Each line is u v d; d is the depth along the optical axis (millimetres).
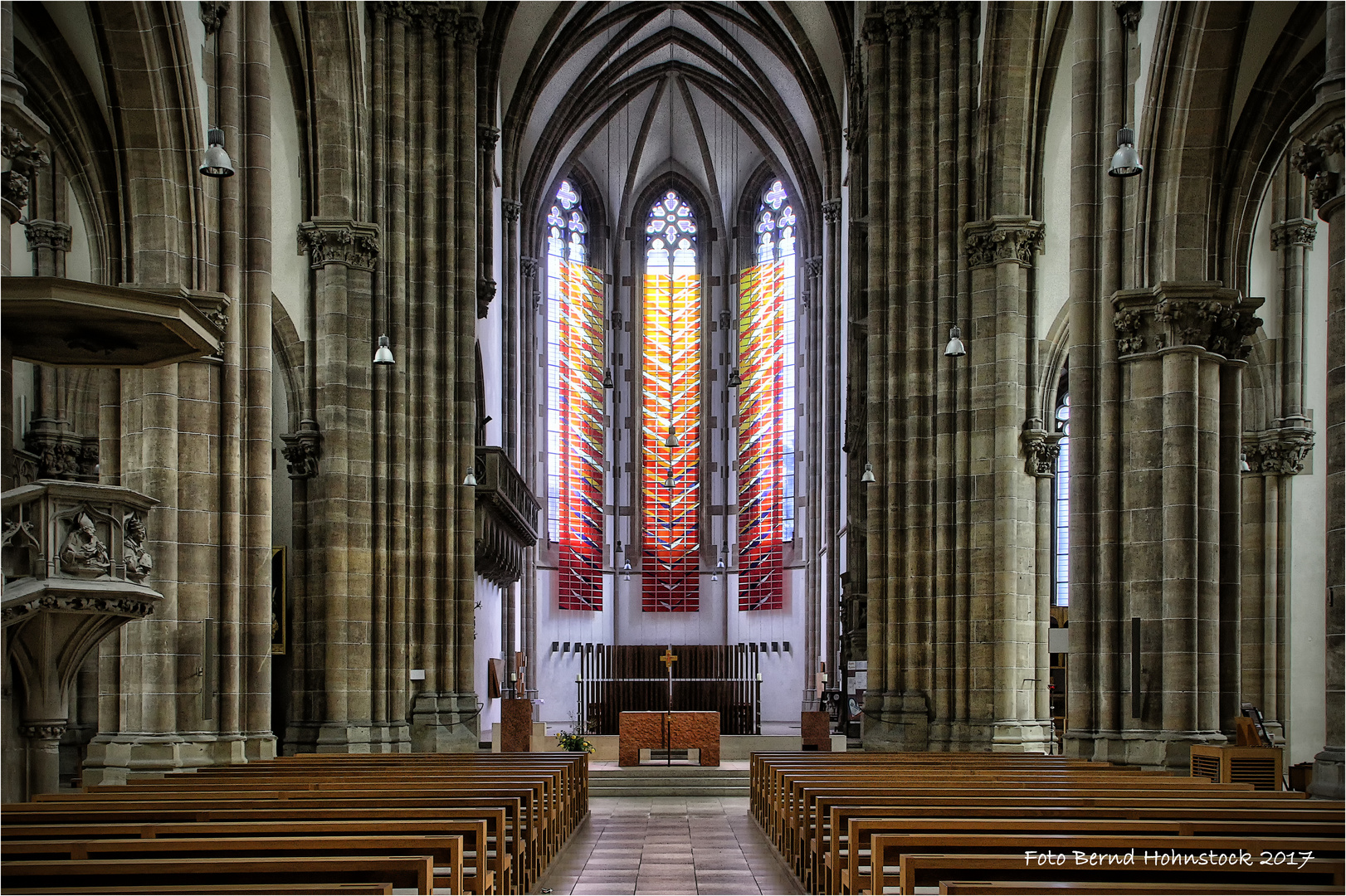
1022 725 25344
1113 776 14469
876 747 27250
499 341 40344
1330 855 8305
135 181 17969
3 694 12859
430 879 7770
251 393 19156
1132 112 18766
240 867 7664
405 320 27328
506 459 33219
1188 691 17484
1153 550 17984
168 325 12500
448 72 29359
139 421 17938
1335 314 12766
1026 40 25828
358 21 26438
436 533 28234
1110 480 18531
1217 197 18156
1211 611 17703
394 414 26906
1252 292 26000
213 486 18500
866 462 35406
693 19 46000
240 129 19438
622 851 17297
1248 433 26047
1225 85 17609
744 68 48250
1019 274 25953
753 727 49625
